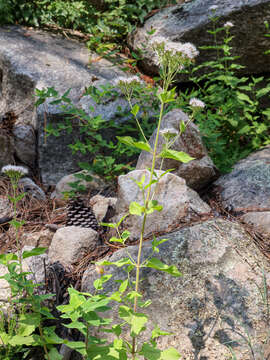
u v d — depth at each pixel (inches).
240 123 170.6
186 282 90.6
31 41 202.1
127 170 161.0
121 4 219.6
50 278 98.7
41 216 140.3
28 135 166.6
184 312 86.7
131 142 67.9
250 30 188.1
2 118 168.9
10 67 182.9
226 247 96.8
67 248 109.2
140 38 206.5
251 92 196.7
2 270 98.2
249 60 194.2
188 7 203.6
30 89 179.8
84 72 185.3
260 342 82.8
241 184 133.0
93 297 66.5
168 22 202.5
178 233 100.3
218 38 191.9
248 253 97.0
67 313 67.2
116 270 96.6
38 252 69.7
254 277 91.9
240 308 86.8
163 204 111.1
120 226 113.2
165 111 157.6
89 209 126.7
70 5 220.2
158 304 88.0
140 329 65.1
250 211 120.7
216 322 85.0
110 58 205.6
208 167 133.0
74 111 151.1
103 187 147.9
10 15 215.0
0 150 162.2
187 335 83.9
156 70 194.2
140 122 165.2
